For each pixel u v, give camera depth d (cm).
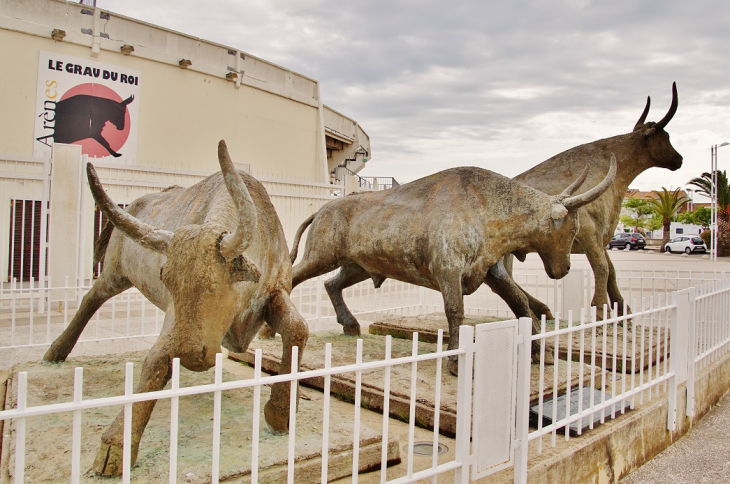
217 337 292
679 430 508
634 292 1441
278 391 360
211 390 237
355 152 2791
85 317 522
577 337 669
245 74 1889
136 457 300
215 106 1800
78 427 210
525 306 572
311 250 649
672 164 751
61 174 973
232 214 342
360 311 981
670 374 491
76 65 1484
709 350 591
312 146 2208
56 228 973
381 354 591
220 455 324
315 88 2239
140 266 427
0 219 1146
